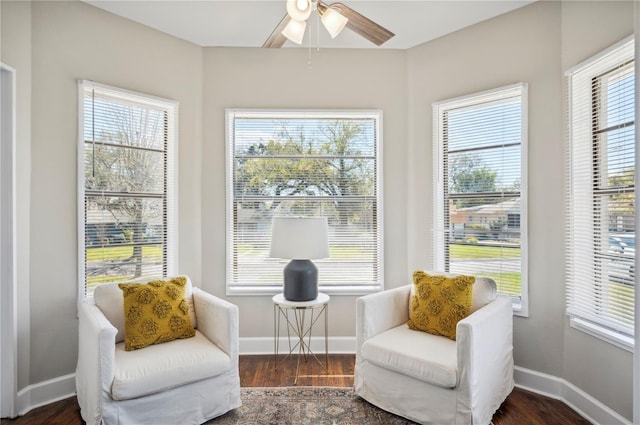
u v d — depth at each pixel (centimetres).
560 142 253
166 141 312
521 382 265
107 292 238
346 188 334
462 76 300
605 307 219
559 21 253
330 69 331
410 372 212
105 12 273
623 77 212
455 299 238
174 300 240
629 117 208
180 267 313
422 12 274
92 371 193
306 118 334
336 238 334
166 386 200
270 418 223
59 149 251
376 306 249
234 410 232
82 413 216
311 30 297
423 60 322
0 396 223
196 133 323
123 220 286
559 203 253
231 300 328
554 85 255
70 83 257
